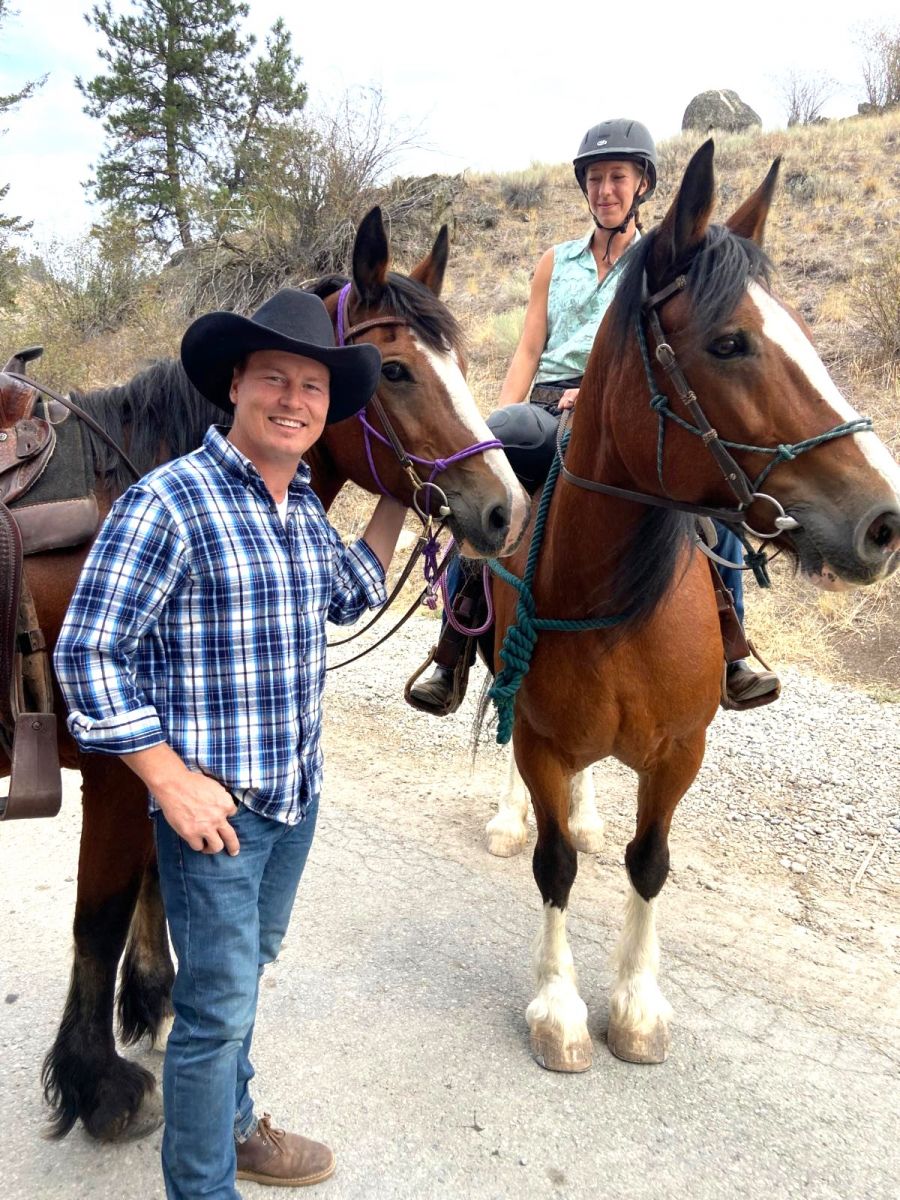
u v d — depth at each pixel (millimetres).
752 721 4984
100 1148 2311
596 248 3043
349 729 5215
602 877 3684
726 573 3154
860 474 1725
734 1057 2615
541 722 2551
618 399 2057
